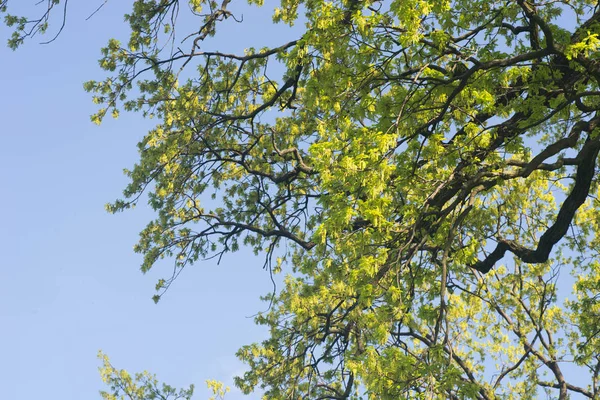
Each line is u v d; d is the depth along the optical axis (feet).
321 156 34.35
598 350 55.98
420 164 36.50
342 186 34.19
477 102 35.27
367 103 35.68
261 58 56.18
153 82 55.93
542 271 66.54
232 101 60.13
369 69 36.78
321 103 37.42
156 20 53.42
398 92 35.35
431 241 39.24
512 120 37.83
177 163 59.77
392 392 33.19
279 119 62.13
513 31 37.01
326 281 58.44
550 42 33.42
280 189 62.18
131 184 59.67
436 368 33.14
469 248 36.29
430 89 34.96
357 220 40.22
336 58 37.40
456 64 36.50
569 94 36.42
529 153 44.52
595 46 32.76
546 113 37.99
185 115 58.08
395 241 35.94
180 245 62.64
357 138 34.30
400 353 33.86
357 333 57.31
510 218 62.95
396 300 35.63
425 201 35.35
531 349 62.08
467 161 35.91
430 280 40.37
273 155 61.16
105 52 54.60
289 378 65.10
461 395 32.96
